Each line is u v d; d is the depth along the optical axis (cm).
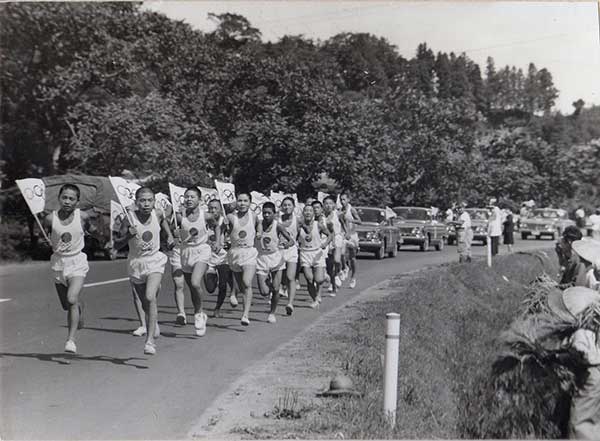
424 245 3206
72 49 3152
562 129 4331
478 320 1416
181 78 3272
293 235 1298
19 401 748
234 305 1428
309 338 1087
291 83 3177
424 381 888
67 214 891
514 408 823
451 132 3450
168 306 1452
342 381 777
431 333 1202
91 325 1191
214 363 928
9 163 3155
